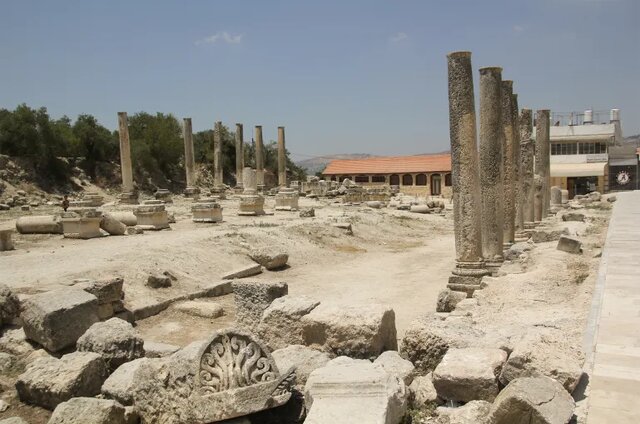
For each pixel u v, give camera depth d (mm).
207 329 13742
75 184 57938
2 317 11547
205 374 6664
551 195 45469
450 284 14602
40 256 19234
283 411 6992
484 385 6613
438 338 8133
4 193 48750
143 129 73438
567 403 5730
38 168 55906
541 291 12680
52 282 15117
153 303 14930
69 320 10430
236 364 6750
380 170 77312
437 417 6434
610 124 68062
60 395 8156
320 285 19109
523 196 26141
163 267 18156
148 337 12992
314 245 26188
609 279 13336
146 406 7230
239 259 21547
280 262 22094
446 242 31219
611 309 10609
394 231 34188
